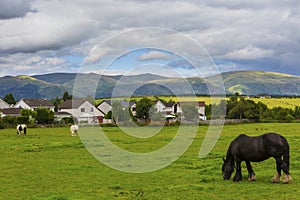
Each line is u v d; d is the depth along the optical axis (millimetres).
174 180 17281
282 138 15367
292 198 12875
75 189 15586
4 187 16297
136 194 14195
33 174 19516
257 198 13047
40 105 138000
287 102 129375
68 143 36125
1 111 117500
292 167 19391
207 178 17000
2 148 32938
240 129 52469
